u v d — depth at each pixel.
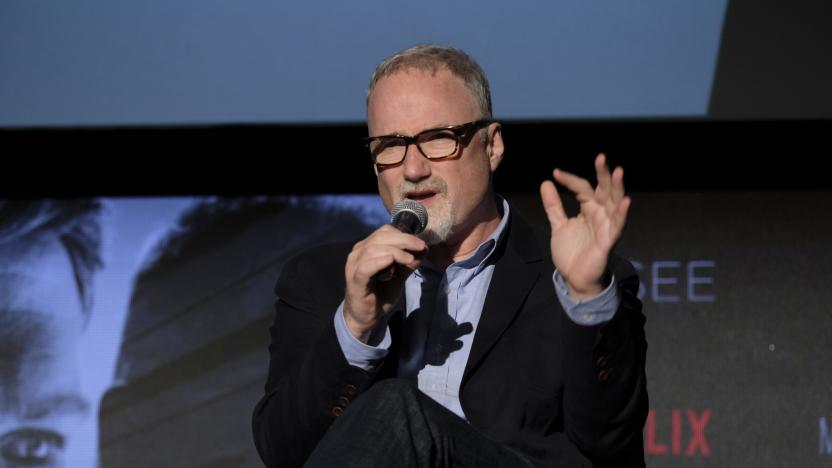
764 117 10.81
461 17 10.90
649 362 10.71
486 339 5.84
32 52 11.28
